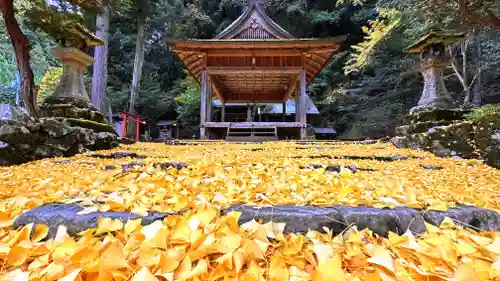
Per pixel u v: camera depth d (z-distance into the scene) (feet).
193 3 73.10
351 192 4.99
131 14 38.99
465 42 35.42
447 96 18.39
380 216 3.80
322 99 65.51
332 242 3.35
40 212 3.77
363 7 60.44
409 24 36.11
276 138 29.22
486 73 38.50
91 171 8.21
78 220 3.61
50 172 8.05
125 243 3.16
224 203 4.13
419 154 13.53
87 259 2.81
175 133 68.18
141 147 17.87
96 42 17.54
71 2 14.84
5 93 47.03
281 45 30.76
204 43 30.73
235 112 64.49
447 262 2.84
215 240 3.03
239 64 33.04
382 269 2.78
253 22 36.29
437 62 18.66
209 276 2.70
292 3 68.33
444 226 3.69
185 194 4.69
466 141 13.15
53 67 55.83
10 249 2.94
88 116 16.03
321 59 34.88
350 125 59.67
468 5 15.49
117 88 67.00
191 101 60.23
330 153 13.69
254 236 3.23
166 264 2.68
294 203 4.36
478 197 4.96
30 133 11.34
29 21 15.25
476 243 3.25
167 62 73.97
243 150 15.47
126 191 5.04
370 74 58.18
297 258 3.00
